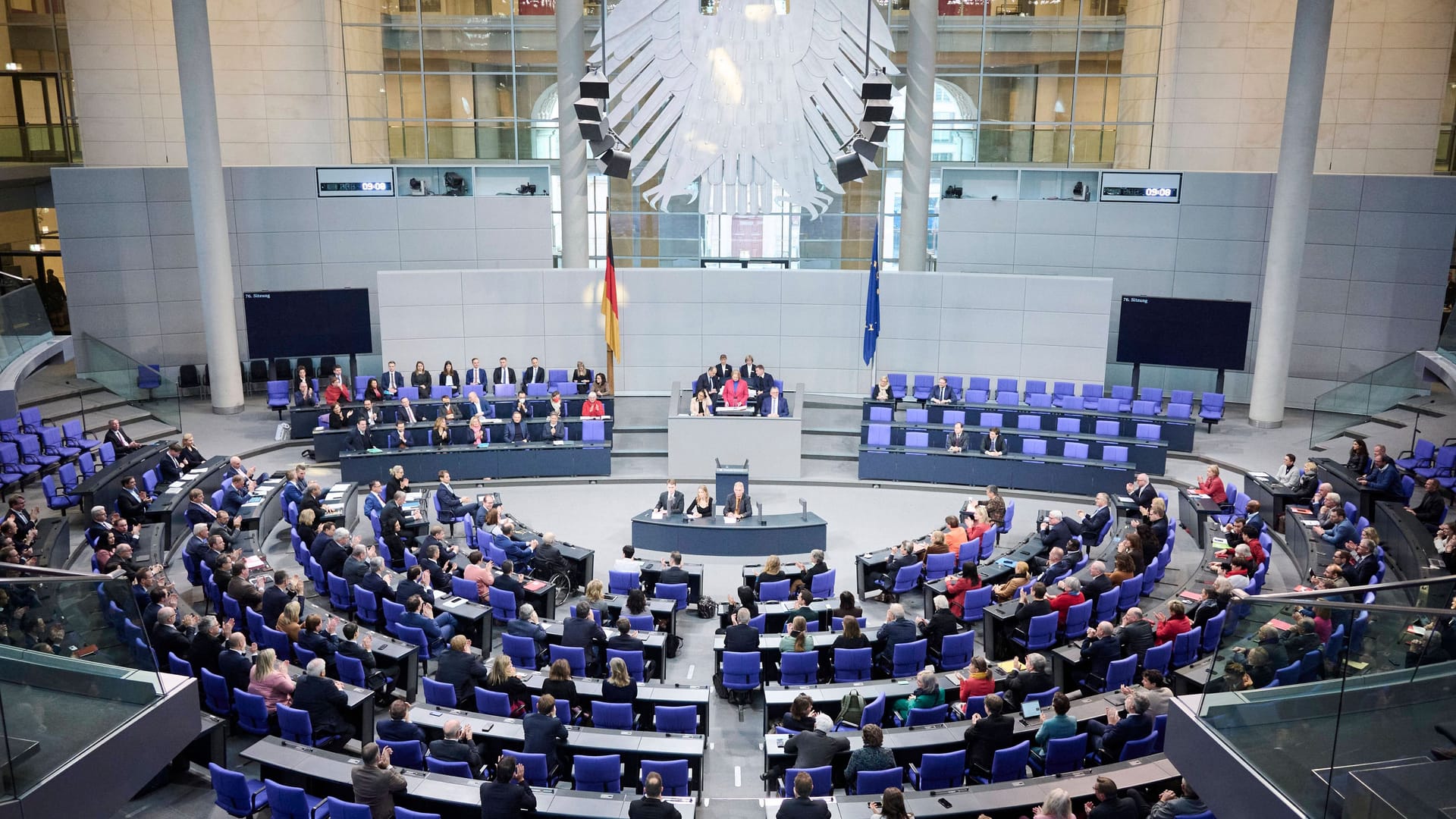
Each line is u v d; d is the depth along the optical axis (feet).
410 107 96.89
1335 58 89.66
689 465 71.61
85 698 25.17
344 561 49.03
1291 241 78.48
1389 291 84.69
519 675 37.47
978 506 55.83
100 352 78.43
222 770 29.78
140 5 89.51
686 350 85.35
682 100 83.92
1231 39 90.79
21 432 65.77
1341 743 21.45
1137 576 47.96
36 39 90.58
